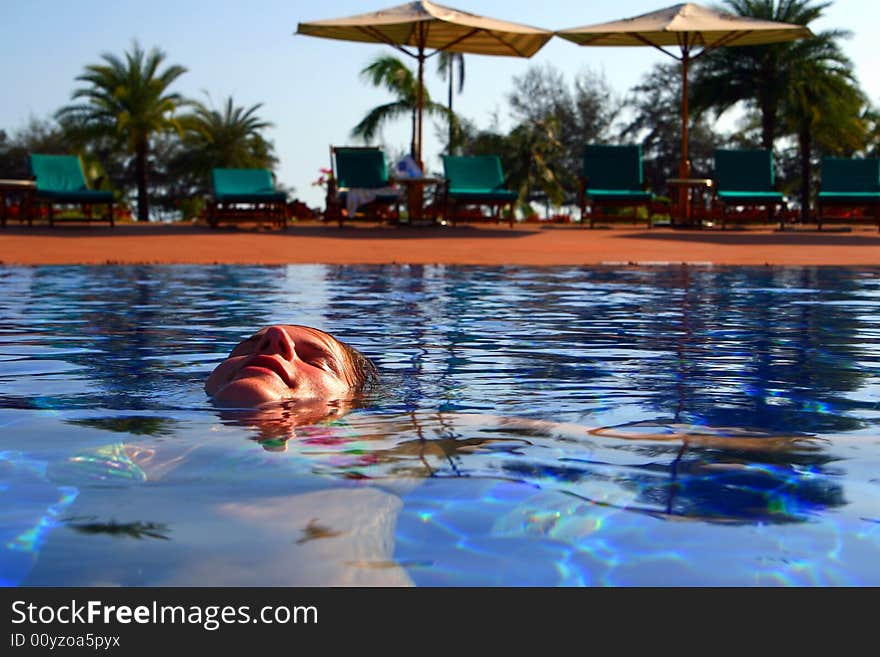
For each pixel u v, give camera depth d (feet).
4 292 23.13
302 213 73.61
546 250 44.09
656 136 153.58
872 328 16.84
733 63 99.55
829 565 5.24
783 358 13.24
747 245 47.50
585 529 5.74
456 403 9.78
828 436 8.38
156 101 113.29
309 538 5.54
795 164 148.46
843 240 51.08
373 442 7.91
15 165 152.56
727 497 6.43
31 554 5.28
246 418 8.77
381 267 34.50
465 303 21.12
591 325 17.07
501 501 6.27
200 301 21.18
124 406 9.40
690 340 15.14
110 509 6.05
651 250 44.34
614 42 65.41
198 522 5.80
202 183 135.23
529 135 117.50
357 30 60.23
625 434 8.39
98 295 22.49
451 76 109.09
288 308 19.71
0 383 10.80
